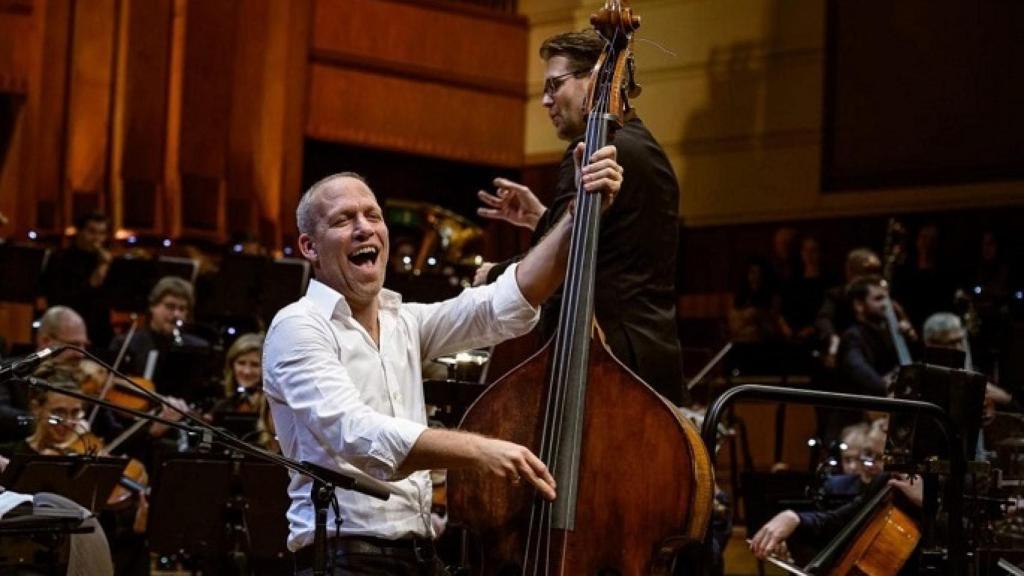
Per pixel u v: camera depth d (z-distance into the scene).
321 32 14.48
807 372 10.07
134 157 13.50
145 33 13.62
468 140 15.10
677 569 4.68
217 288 10.83
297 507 3.74
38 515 4.04
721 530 6.89
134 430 7.46
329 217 3.77
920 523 5.31
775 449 10.35
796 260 13.12
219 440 3.58
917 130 12.52
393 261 13.27
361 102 14.62
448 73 15.04
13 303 11.18
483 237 14.66
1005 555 5.04
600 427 3.74
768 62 13.56
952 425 4.48
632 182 4.46
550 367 3.78
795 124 13.34
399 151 14.80
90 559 5.05
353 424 3.49
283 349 3.66
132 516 7.38
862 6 12.95
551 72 4.63
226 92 13.84
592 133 3.90
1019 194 11.85
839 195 12.98
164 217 13.55
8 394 7.05
